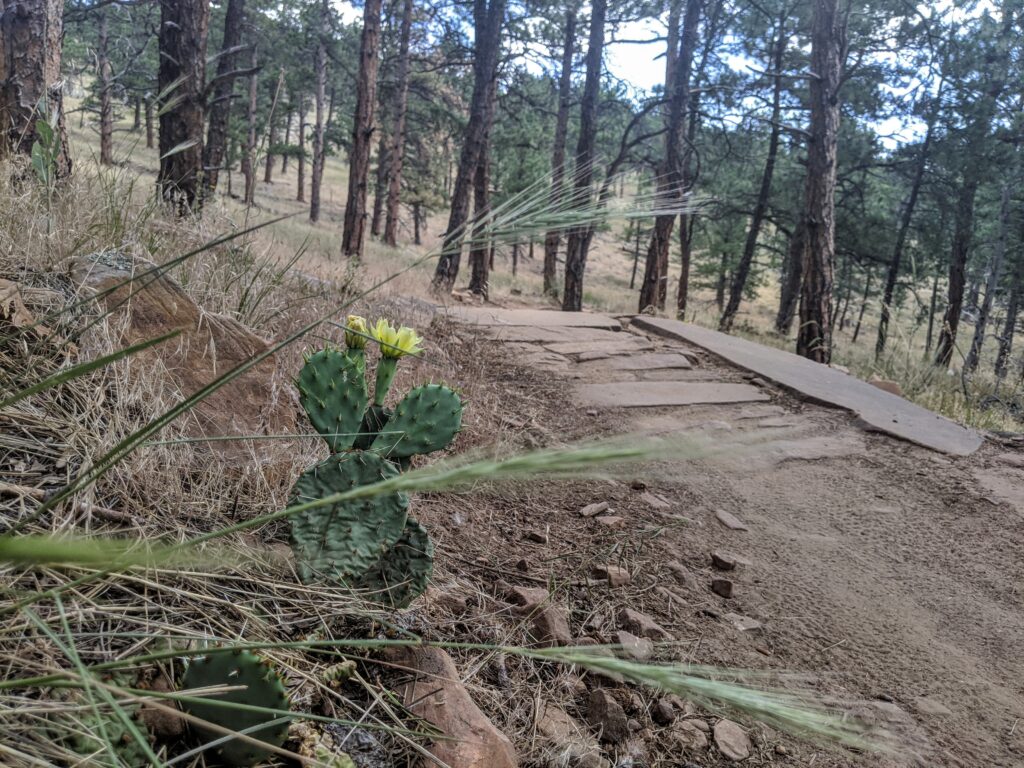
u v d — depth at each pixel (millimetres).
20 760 1034
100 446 1939
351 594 1876
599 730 2076
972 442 5727
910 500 4574
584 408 5668
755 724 2312
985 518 4391
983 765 2297
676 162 14672
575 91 25953
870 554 3816
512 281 28578
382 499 1894
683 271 21969
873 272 30578
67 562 572
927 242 21453
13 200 3104
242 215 5570
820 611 3160
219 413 2516
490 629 2248
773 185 23844
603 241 60469
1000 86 18438
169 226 4105
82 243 2795
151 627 1463
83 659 1313
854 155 20984
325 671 1585
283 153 24969
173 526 1871
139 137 4281
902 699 2594
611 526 3539
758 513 4152
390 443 2068
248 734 1278
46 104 4246
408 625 1915
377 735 1551
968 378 8656
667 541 3559
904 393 7973
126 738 1184
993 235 21062
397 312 6465
